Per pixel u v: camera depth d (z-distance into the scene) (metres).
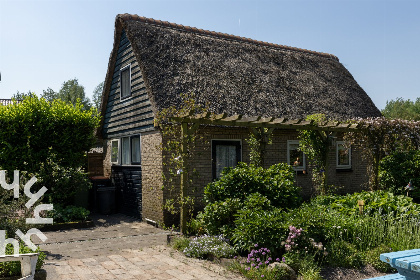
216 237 7.30
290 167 9.20
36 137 11.50
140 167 11.64
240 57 13.66
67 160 12.16
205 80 11.47
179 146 8.77
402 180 11.30
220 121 8.92
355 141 12.30
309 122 10.34
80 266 6.28
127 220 11.62
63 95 44.53
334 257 6.22
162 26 13.09
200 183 10.50
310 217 6.70
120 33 12.94
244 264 6.10
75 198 12.67
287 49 16.66
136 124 11.84
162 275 5.77
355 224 7.18
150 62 11.05
